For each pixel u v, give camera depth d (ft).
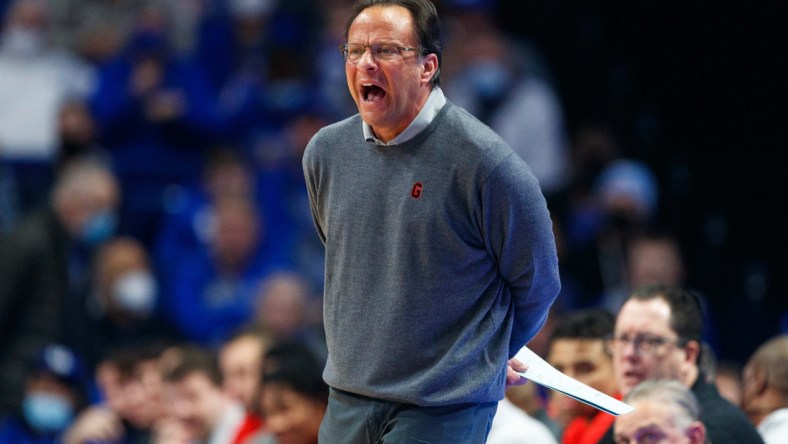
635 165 120.26
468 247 40.32
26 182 121.08
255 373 73.26
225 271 110.63
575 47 129.59
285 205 118.42
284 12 132.77
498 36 127.85
